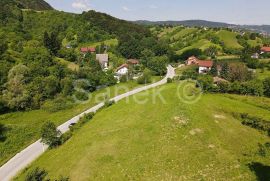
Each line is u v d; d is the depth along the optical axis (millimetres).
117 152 48562
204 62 157500
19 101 86500
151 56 183750
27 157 58938
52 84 97375
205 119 56625
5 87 91875
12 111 86000
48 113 85562
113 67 161625
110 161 46312
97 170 44562
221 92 86312
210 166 42469
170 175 41188
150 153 46812
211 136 50875
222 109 63594
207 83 88562
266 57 194000
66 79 103062
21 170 53344
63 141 61844
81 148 52500
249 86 86375
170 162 43969
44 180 45281
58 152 56062
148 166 43656
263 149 47438
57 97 95375
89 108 89062
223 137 51188
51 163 51594
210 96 76250
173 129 52656
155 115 61719
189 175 40844
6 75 97312
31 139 67812
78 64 140375
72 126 69312
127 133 54719
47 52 125188
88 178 43188
